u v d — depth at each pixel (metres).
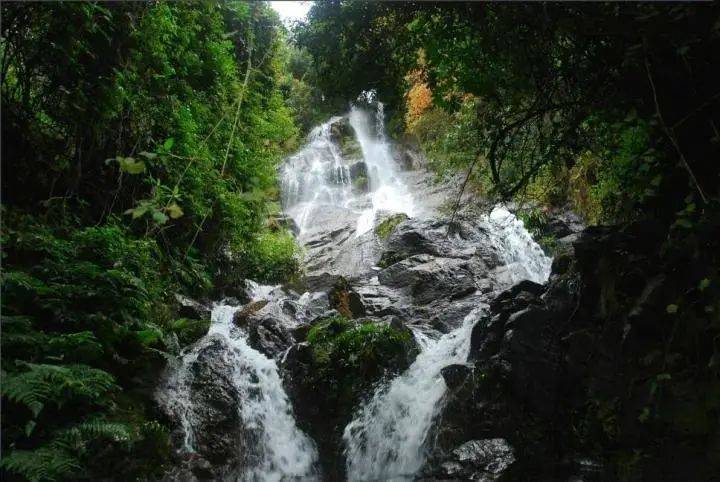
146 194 6.81
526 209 11.09
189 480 5.11
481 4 4.36
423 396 6.37
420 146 18.28
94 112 5.73
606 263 4.85
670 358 4.22
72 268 4.95
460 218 11.77
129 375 5.40
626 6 3.80
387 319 7.34
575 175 10.07
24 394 3.75
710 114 4.03
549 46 4.57
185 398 5.71
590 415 5.07
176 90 7.70
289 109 13.16
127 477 4.60
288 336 7.34
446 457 5.54
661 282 4.31
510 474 5.06
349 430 6.30
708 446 4.16
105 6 5.66
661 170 4.45
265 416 6.31
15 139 5.42
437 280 9.59
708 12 3.56
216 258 9.00
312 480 6.22
